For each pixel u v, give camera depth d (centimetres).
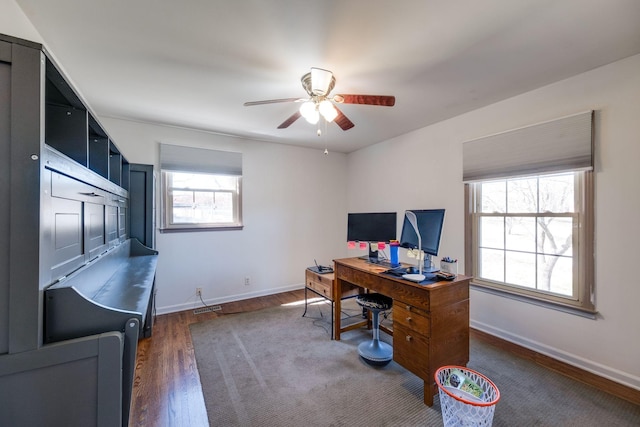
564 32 159
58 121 146
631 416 162
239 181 384
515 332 250
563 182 226
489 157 267
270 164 410
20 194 94
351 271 246
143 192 302
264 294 404
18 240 94
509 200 263
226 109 278
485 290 273
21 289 95
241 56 184
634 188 185
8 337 94
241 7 139
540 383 193
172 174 342
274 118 305
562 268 227
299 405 174
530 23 151
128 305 138
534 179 246
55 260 112
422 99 254
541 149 229
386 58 186
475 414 137
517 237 256
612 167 194
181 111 283
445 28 156
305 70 202
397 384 195
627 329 188
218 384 195
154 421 160
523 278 252
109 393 110
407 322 187
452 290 183
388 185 397
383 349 232
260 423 159
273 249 413
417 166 350
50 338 105
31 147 94
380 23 151
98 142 201
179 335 272
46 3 134
